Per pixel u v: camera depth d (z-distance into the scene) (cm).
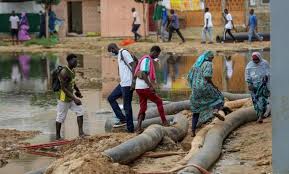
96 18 6531
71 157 1372
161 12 5634
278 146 1041
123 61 1791
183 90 2741
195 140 1599
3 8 6378
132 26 5628
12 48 5509
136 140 1472
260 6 6134
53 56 4781
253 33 5331
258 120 1858
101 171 1245
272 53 1029
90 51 5097
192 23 6159
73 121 2048
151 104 2252
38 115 2197
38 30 6275
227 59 4059
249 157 1492
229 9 6200
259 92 1841
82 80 3162
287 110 1027
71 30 6669
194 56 4416
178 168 1327
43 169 1377
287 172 1036
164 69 3612
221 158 1501
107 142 1560
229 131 1727
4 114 2225
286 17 1012
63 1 6456
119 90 1842
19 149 1647
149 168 1390
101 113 2184
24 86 3050
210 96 1722
